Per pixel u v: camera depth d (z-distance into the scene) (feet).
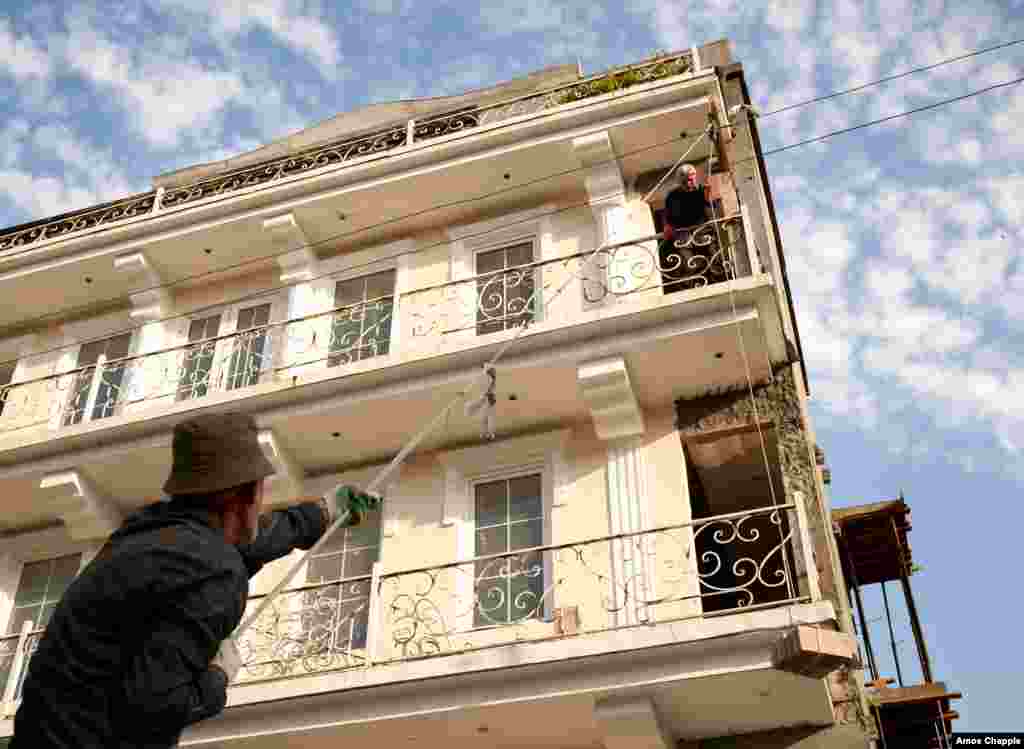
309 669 37.68
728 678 30.22
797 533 33.76
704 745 33.37
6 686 40.86
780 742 33.04
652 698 31.22
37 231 53.88
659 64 46.06
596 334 38.52
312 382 41.14
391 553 39.68
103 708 7.94
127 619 8.13
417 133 49.93
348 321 46.47
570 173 45.19
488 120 50.29
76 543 45.06
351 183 47.03
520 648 31.94
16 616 44.14
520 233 45.91
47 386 50.11
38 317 52.75
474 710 32.01
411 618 37.42
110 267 50.08
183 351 48.85
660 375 38.86
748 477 40.75
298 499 42.52
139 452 42.78
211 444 9.36
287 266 48.14
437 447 41.91
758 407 38.52
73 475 43.21
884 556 48.19
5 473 43.98
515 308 43.57
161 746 8.14
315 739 33.91
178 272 50.44
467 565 38.52
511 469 40.40
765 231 45.88
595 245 43.70
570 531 37.60
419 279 46.34
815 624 29.96
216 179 51.75
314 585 34.99
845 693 33.58
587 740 33.45
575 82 46.52
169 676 8.01
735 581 41.14
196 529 8.75
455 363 39.99
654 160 44.75
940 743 42.14
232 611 8.57
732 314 37.32
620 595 35.17
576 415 40.57
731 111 38.91
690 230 40.40
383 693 32.96
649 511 36.91
